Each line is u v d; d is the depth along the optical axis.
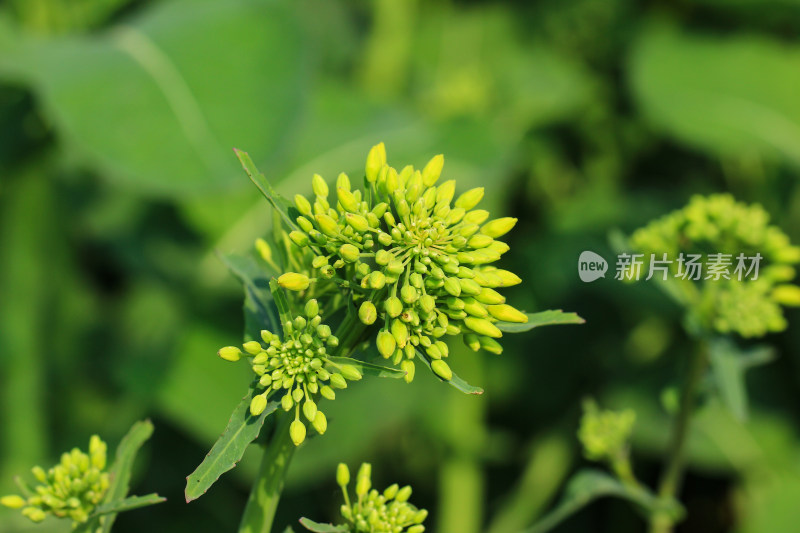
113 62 2.71
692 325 1.82
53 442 3.16
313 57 2.97
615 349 3.78
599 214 3.87
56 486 1.23
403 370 1.03
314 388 1.03
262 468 1.14
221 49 2.80
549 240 3.87
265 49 2.85
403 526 1.20
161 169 2.46
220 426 3.09
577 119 4.22
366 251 1.09
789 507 3.28
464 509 3.39
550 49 4.46
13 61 2.71
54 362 3.22
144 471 3.27
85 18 3.35
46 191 3.11
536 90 4.09
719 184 4.13
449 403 3.37
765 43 4.12
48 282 3.17
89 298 3.44
